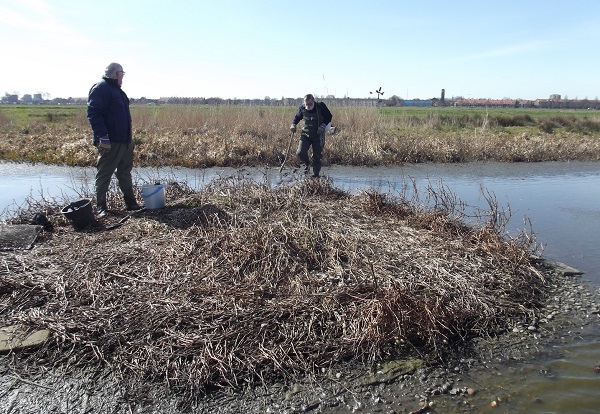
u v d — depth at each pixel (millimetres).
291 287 4738
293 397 3498
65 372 3666
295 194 7598
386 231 6285
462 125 24750
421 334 4176
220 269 4988
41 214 6465
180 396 3455
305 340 4012
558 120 26797
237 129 17047
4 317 4301
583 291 5262
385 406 3422
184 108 20328
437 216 6734
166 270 4938
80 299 4469
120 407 3336
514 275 5398
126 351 3820
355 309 4336
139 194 8023
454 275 5094
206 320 4199
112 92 6465
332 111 18234
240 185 7945
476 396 3525
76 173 12250
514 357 4035
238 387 3576
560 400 3467
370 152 14141
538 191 10453
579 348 4176
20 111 43125
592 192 10359
